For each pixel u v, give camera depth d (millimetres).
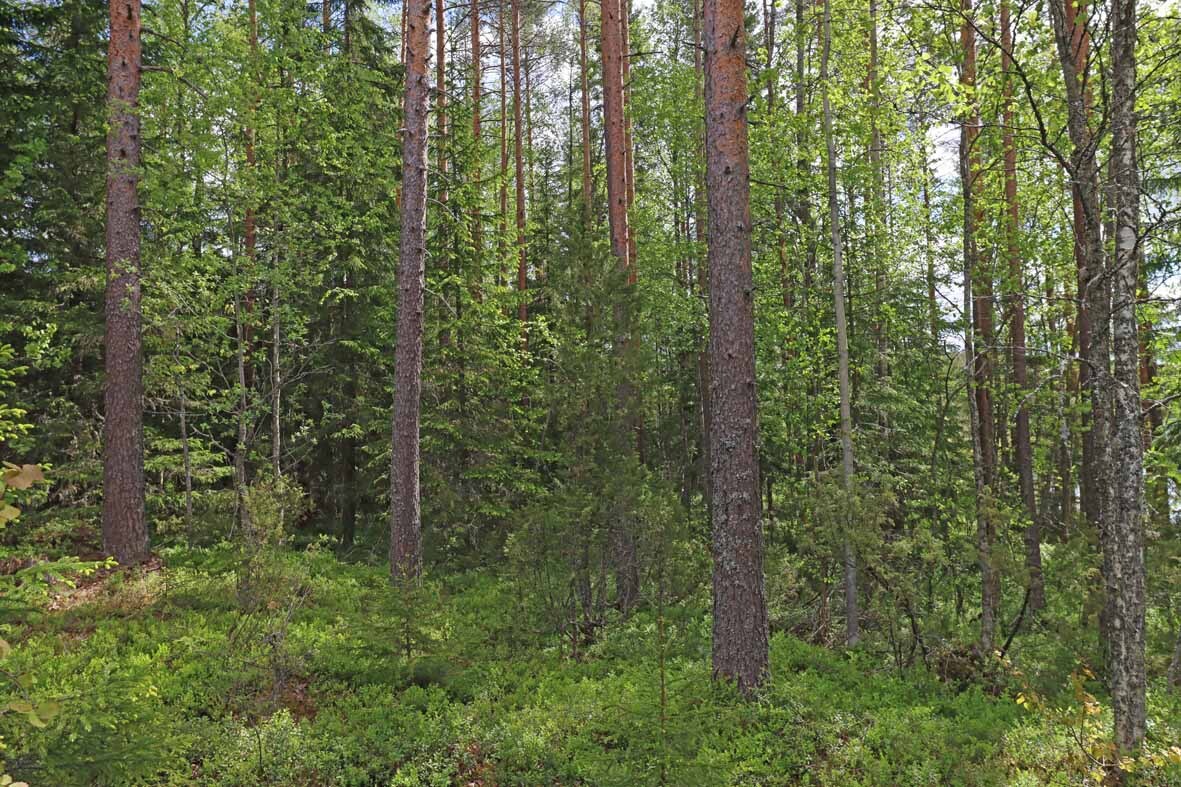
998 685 9000
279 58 15258
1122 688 5980
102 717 3711
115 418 12109
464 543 15758
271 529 9016
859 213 15898
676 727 5539
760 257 16922
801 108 15258
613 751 6141
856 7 11688
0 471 2908
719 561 7969
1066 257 12633
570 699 7852
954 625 9938
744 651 7785
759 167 15172
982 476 10406
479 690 8211
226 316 15023
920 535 9891
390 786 6297
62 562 4281
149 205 13781
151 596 10414
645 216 18641
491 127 24875
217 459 15742
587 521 9930
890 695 8500
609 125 14539
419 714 7398
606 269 11281
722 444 7969
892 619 9820
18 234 14133
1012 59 6605
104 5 14773
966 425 16969
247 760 6367
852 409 15625
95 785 3766
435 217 17250
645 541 9961
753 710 7449
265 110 15078
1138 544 5977
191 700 7234
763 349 16234
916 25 9422
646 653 9312
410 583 8914
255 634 8539
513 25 21312
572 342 10906
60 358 13273
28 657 7336
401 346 12312
